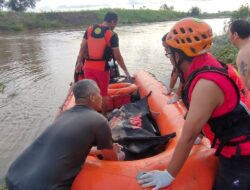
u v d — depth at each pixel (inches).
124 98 219.9
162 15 1553.9
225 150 89.4
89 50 207.6
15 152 217.9
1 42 746.8
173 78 186.7
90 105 109.9
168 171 89.2
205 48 87.2
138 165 102.1
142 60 483.5
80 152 99.8
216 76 82.5
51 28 1164.5
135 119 159.5
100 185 96.6
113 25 214.2
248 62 146.3
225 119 86.4
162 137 133.2
